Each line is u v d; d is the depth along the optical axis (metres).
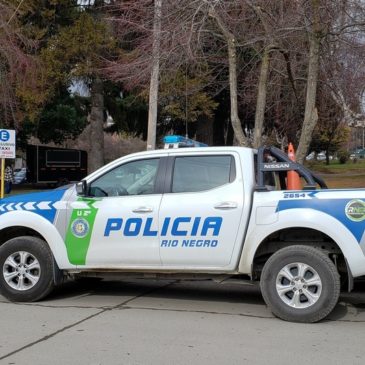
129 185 7.12
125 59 17.62
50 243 7.18
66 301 7.46
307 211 6.30
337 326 6.20
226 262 6.58
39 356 5.13
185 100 18.91
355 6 11.50
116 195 7.11
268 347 5.40
